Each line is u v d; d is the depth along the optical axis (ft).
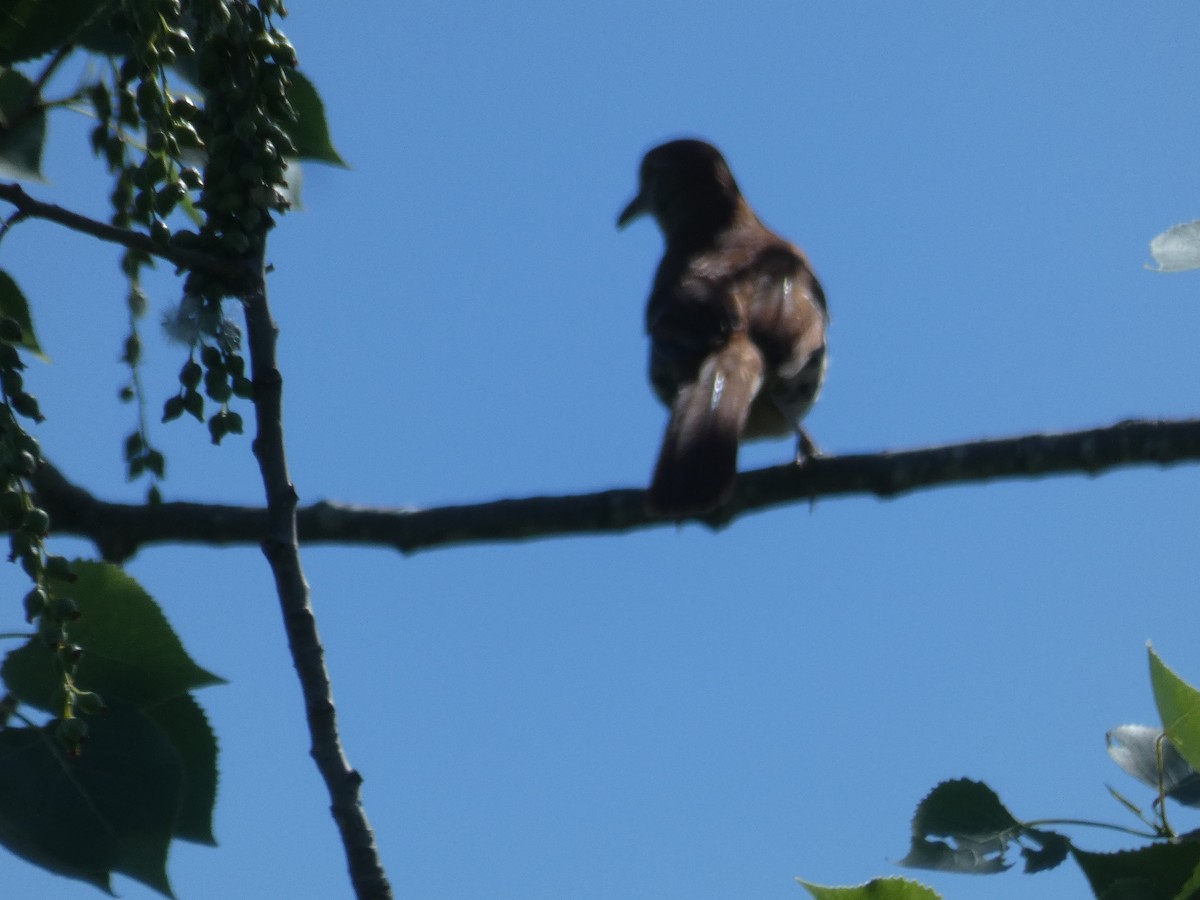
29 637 16.30
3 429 16.01
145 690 16.98
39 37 19.03
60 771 15.84
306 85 21.84
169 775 15.94
